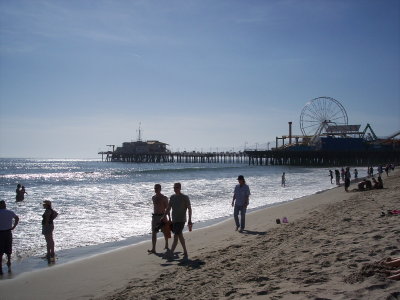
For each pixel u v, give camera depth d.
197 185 34.78
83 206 20.11
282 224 12.09
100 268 7.72
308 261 6.31
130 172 60.50
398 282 4.73
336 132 93.50
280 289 5.02
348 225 9.54
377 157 86.69
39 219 16.02
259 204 21.03
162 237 11.45
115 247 10.20
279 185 35.97
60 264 8.31
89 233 12.47
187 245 9.77
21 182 41.75
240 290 5.22
